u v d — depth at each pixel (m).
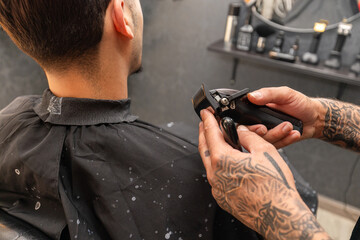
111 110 0.63
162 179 0.58
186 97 2.31
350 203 1.92
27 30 0.54
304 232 0.43
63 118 0.61
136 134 0.62
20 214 0.64
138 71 0.73
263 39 1.74
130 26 0.62
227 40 1.86
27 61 1.67
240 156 0.49
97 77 0.61
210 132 0.53
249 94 0.58
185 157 0.60
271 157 0.50
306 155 1.96
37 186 0.60
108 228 0.56
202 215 0.58
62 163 0.60
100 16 0.55
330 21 1.63
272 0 1.73
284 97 0.63
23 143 0.62
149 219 0.57
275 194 0.46
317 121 0.72
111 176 0.58
